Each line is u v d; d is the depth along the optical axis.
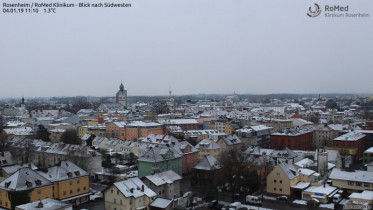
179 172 149.38
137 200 103.06
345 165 173.38
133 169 162.38
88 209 109.44
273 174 125.69
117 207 104.00
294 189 123.50
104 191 106.94
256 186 127.06
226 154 148.25
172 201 104.94
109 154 186.75
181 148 159.62
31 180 104.62
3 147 172.75
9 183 102.38
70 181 114.06
